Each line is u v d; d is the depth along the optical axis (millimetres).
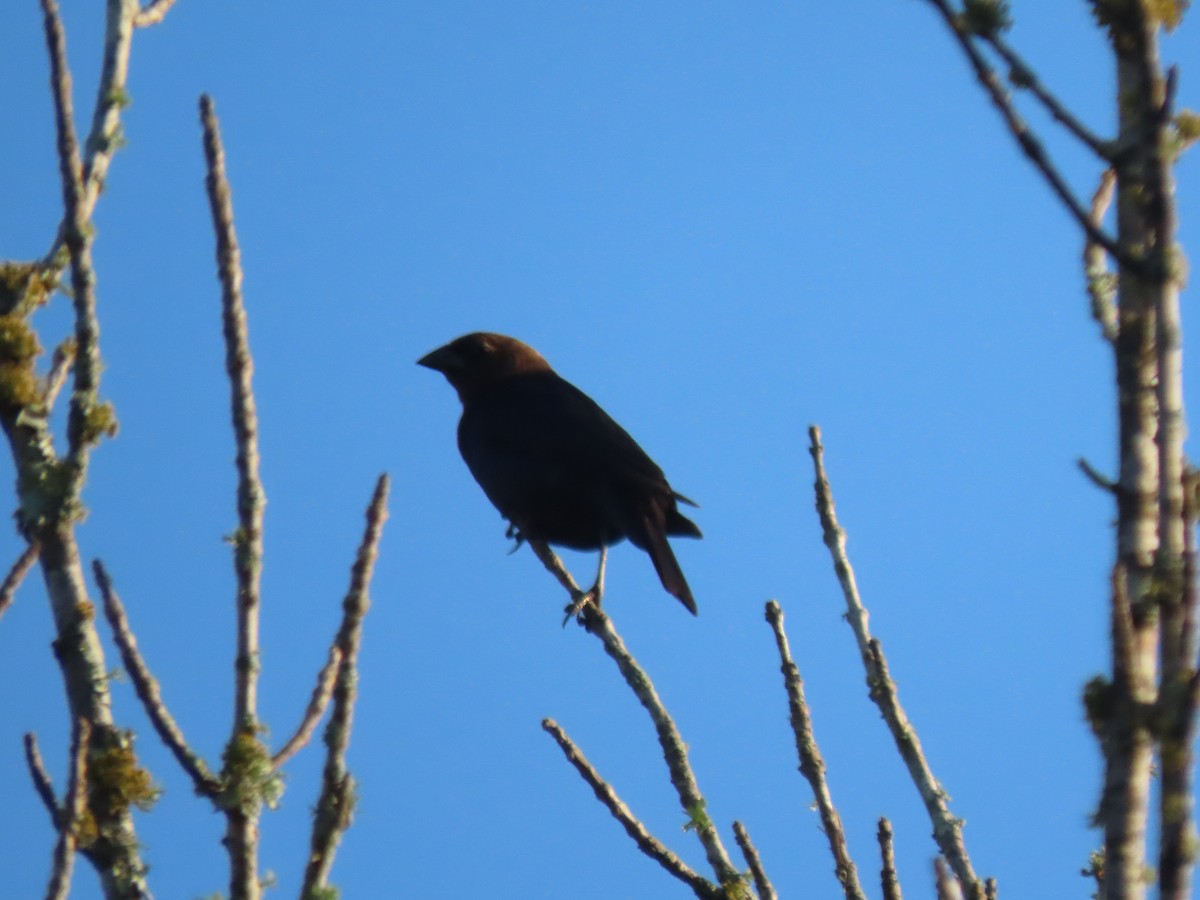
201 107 8430
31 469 9320
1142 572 6020
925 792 9586
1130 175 6215
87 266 9047
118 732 8586
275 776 7617
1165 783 5676
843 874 9680
